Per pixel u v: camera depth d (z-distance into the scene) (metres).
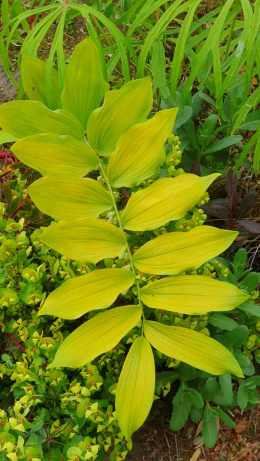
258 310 0.51
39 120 0.47
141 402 0.39
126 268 0.43
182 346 0.40
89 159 0.46
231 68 0.45
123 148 0.44
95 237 0.42
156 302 0.41
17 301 0.48
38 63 0.50
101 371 0.53
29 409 0.48
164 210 0.42
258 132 0.49
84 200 0.43
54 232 0.41
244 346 0.54
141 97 0.46
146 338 0.41
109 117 0.46
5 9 0.53
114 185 0.45
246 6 0.45
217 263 0.52
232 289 0.41
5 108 0.46
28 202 0.54
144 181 0.51
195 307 0.40
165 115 0.43
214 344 0.40
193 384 0.54
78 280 0.40
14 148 0.43
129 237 0.47
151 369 0.39
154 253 0.42
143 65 0.48
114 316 0.40
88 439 0.44
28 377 0.46
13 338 0.50
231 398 0.49
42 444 0.47
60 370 0.47
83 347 0.39
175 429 0.51
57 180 0.42
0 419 0.45
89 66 0.47
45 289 0.53
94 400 0.47
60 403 0.49
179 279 0.42
